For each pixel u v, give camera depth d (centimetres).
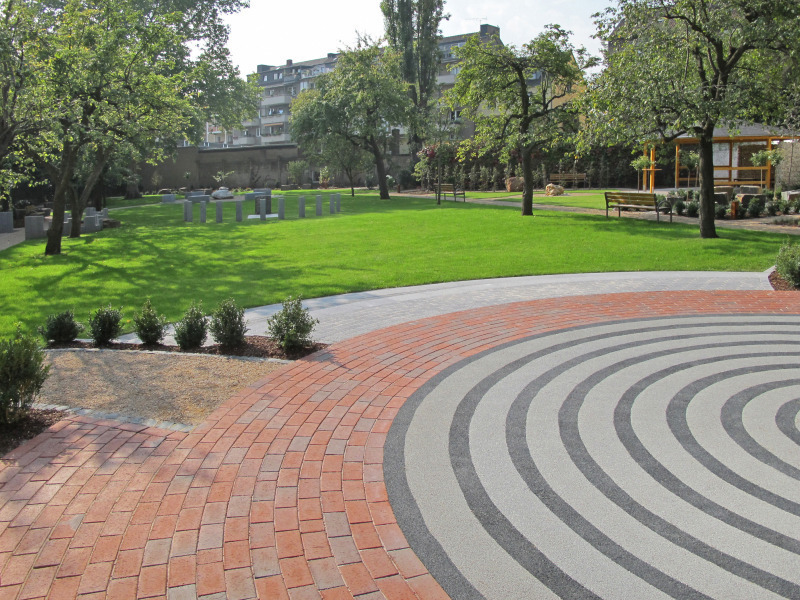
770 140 2872
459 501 419
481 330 859
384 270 1372
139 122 1872
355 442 510
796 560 353
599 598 323
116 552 363
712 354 725
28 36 1434
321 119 3600
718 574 341
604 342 784
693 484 440
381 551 364
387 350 773
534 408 578
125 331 909
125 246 1936
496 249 1608
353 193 4066
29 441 512
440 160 3338
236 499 421
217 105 4281
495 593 328
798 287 1091
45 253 1772
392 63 3678
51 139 1594
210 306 1058
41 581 338
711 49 1661
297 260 1552
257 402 600
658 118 1587
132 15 1952
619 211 2134
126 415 567
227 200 4106
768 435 516
